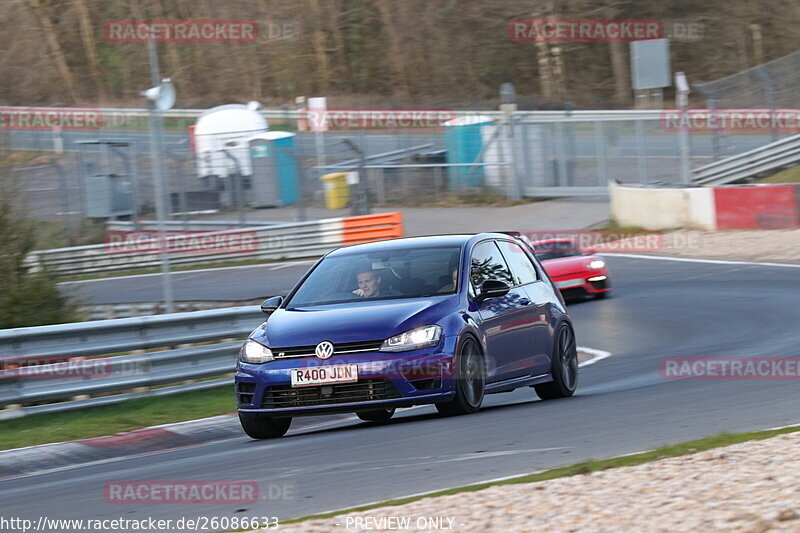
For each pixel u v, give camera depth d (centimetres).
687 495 1723
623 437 2533
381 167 12744
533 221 11138
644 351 5009
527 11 19862
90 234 11356
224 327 4600
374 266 3309
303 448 2819
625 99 19362
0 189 5325
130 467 2908
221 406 4034
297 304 3253
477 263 3338
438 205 12469
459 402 3039
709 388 3447
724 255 8425
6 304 5153
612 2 18850
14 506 2369
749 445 2164
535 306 3506
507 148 12300
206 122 14112
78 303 5522
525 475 2061
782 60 12438
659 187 10125
